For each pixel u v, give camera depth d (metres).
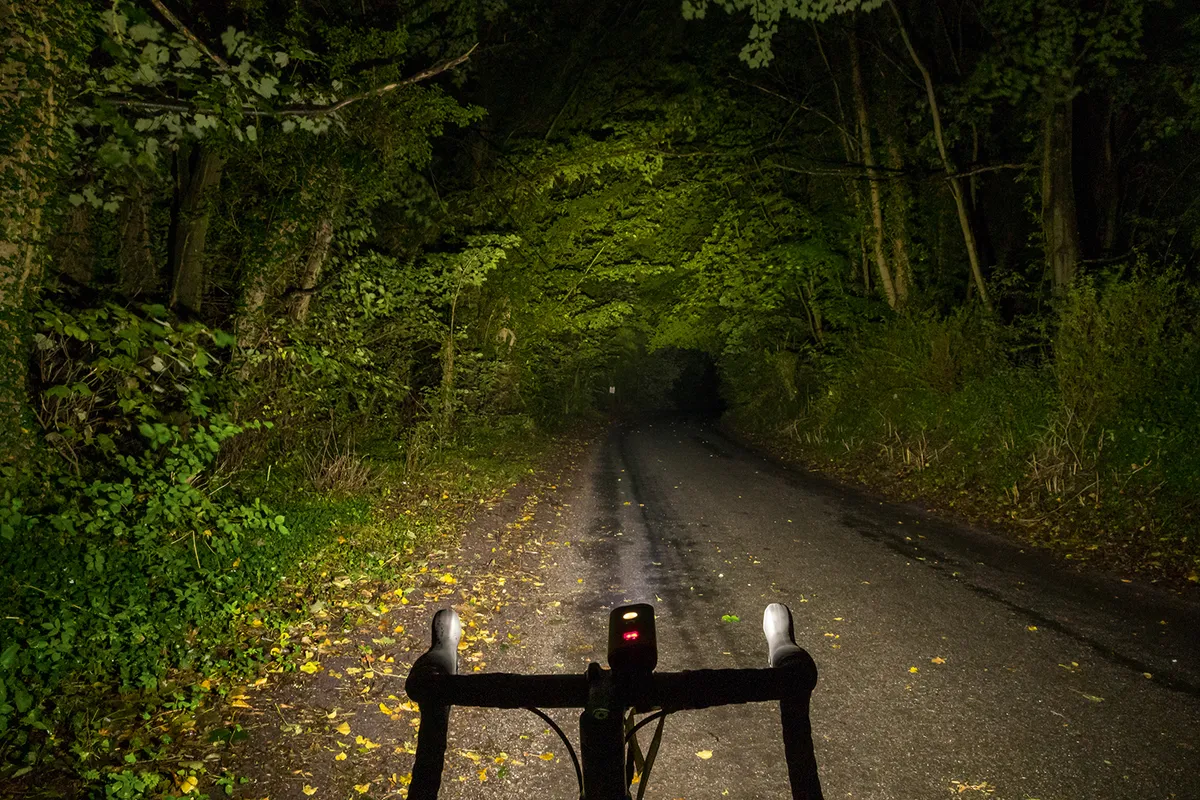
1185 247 15.29
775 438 25.09
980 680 5.30
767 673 1.49
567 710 4.81
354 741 4.35
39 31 5.84
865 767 4.13
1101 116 15.66
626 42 21.12
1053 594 7.36
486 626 6.41
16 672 4.55
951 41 16.86
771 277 24.08
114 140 6.16
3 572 5.23
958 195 15.95
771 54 11.51
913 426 16.33
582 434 28.98
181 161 10.43
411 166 14.95
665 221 25.33
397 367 14.59
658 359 60.34
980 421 13.83
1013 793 3.86
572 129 21.84
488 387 19.75
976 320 15.98
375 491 10.99
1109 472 10.64
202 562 6.85
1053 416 12.07
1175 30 13.84
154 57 5.91
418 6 12.95
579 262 25.61
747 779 4.03
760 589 7.65
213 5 9.49
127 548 6.46
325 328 11.26
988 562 8.64
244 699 4.77
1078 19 12.12
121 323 5.95
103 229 10.68
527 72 20.80
